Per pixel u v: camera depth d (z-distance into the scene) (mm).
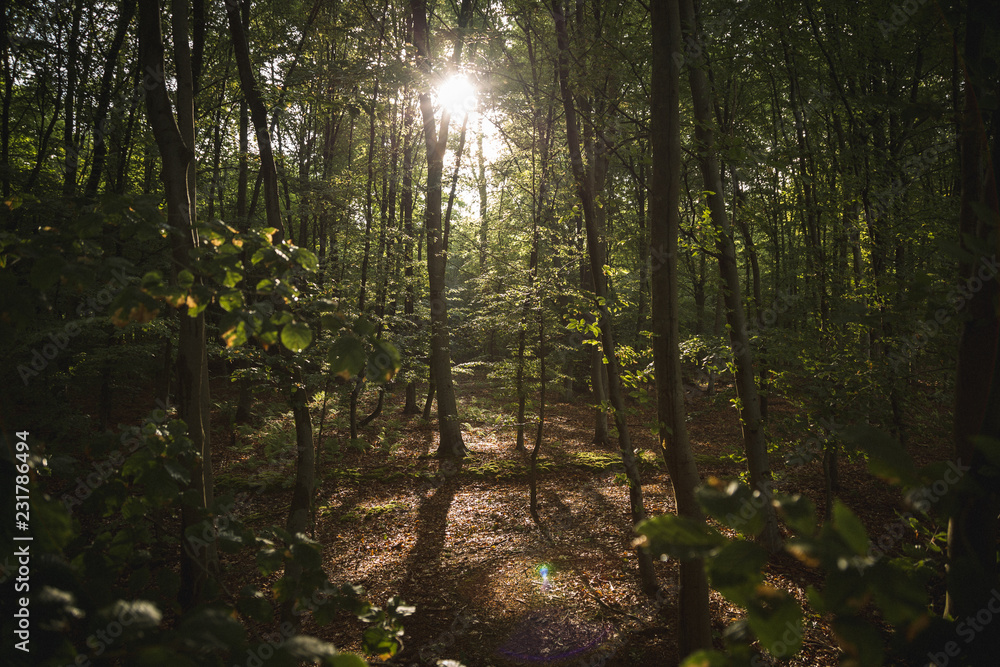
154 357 9227
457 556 7617
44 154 8945
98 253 1662
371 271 12781
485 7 14766
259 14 12266
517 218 13977
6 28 8898
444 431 12719
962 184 1564
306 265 1757
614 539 8109
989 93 1284
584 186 6703
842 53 6887
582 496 10055
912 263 6246
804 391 6176
